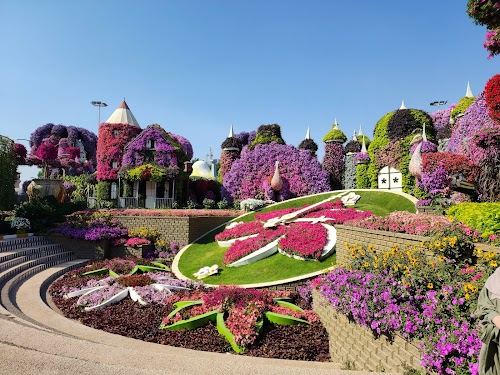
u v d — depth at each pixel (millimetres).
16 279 13008
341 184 35594
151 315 9938
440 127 39125
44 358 3949
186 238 21250
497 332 3266
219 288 11102
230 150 37469
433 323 5270
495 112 10375
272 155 33062
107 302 10781
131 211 25781
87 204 31594
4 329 5152
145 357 4449
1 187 21266
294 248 13898
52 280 14500
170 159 31859
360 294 6871
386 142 30188
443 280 6000
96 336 8016
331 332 8359
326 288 8516
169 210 26734
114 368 3746
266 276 13281
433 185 13727
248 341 8070
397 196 20812
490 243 6539
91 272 14586
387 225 9867
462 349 4617
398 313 5855
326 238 14234
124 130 33156
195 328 8945
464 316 5109
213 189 37688
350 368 7031
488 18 9719
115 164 32938
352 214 17328
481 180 12883
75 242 20062
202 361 4387
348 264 9352
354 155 36188
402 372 5535
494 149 12320
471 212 8156
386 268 7469
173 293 11742
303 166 32438
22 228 19781
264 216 21391
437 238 6891
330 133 36312
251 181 33000
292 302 11289
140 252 19953
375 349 6312
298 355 7879
